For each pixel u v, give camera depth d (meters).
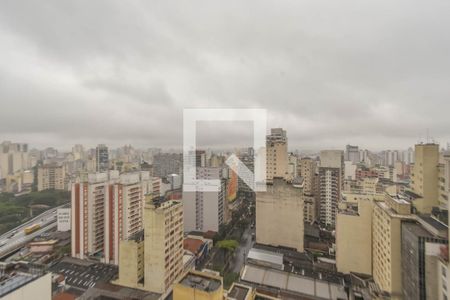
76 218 56.12
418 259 27.77
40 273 22.72
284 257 50.34
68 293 41.56
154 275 39.06
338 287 40.16
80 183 56.53
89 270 51.00
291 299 36.53
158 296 37.97
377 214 39.88
